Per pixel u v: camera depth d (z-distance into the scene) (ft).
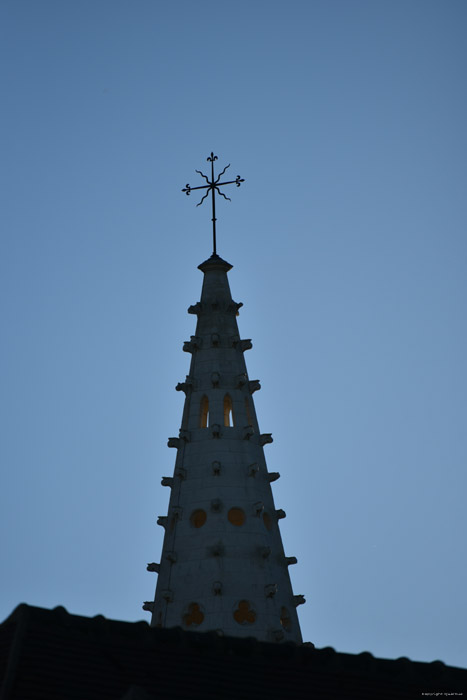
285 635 306.35
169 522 329.93
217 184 394.11
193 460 336.70
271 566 319.27
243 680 179.32
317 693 180.14
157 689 170.19
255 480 333.01
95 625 182.91
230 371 355.77
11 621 179.83
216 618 304.09
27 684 163.63
